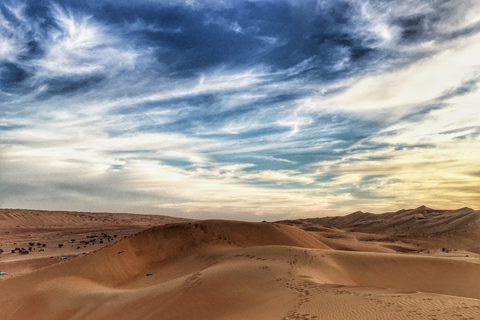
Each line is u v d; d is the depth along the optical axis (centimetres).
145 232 6150
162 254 5738
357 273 3834
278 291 2505
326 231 15025
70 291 3875
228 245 6047
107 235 14300
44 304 3569
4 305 3675
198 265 4688
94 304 3288
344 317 1633
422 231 17438
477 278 3931
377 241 12531
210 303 2534
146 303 2834
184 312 2494
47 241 12000
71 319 3125
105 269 4912
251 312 2144
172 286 3053
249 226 7012
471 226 15188
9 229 15975
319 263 3750
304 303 2031
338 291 2267
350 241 10619
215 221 7000
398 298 1903
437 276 3947
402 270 3997
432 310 1589
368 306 1766
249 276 2983
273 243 6575
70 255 8725
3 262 7569
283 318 1784
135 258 5447
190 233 6350
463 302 1759
